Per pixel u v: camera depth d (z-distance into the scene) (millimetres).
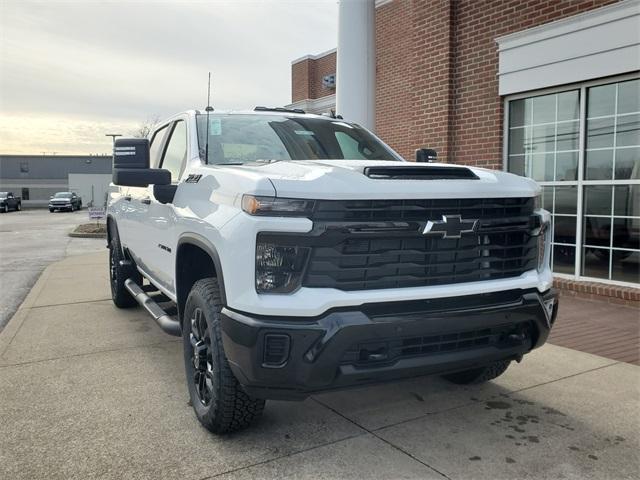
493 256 3303
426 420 3707
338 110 8102
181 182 4082
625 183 6684
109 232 7227
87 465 3100
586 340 5449
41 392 4188
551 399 4055
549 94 7383
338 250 2865
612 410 3857
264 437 3445
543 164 7551
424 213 3039
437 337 3055
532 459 3184
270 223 2828
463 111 8336
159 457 3189
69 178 71812
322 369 2797
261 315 2836
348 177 2951
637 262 6664
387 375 2918
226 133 4355
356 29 7859
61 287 8773
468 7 8172
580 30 6801
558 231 7480
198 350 3533
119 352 5211
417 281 3051
